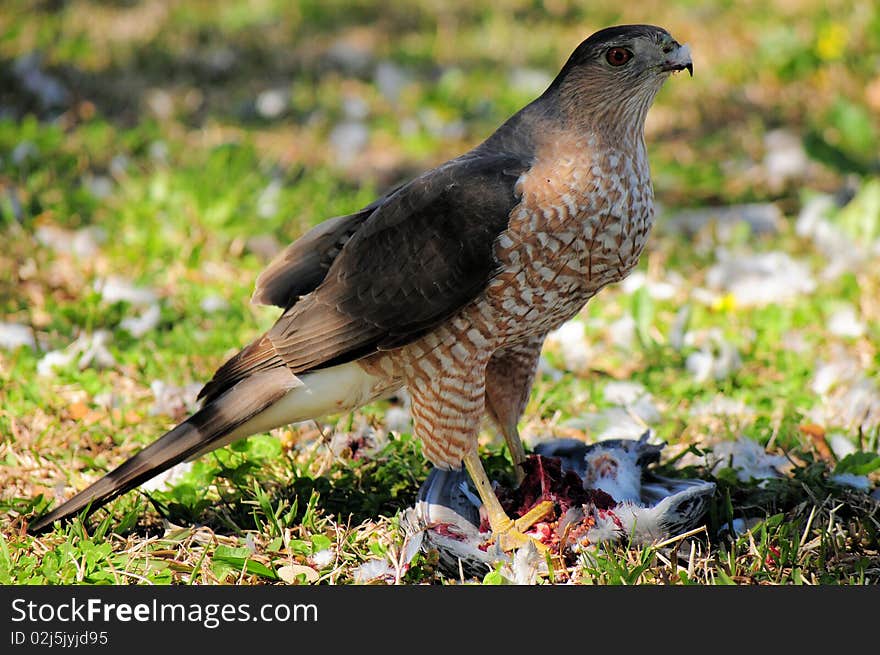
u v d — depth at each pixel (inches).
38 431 380.2
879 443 374.9
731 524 322.3
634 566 300.2
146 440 379.6
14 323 452.8
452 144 682.2
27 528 324.5
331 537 323.0
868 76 740.0
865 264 507.8
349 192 596.1
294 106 719.7
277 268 345.7
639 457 341.7
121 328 452.1
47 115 676.7
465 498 342.3
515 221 306.5
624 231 313.0
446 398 322.3
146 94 718.5
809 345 439.5
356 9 916.0
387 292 319.3
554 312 320.8
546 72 787.4
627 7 920.9
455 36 860.0
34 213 542.3
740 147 665.0
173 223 529.0
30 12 838.5
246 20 874.1
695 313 474.9
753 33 824.9
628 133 314.0
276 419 336.2
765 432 382.3
